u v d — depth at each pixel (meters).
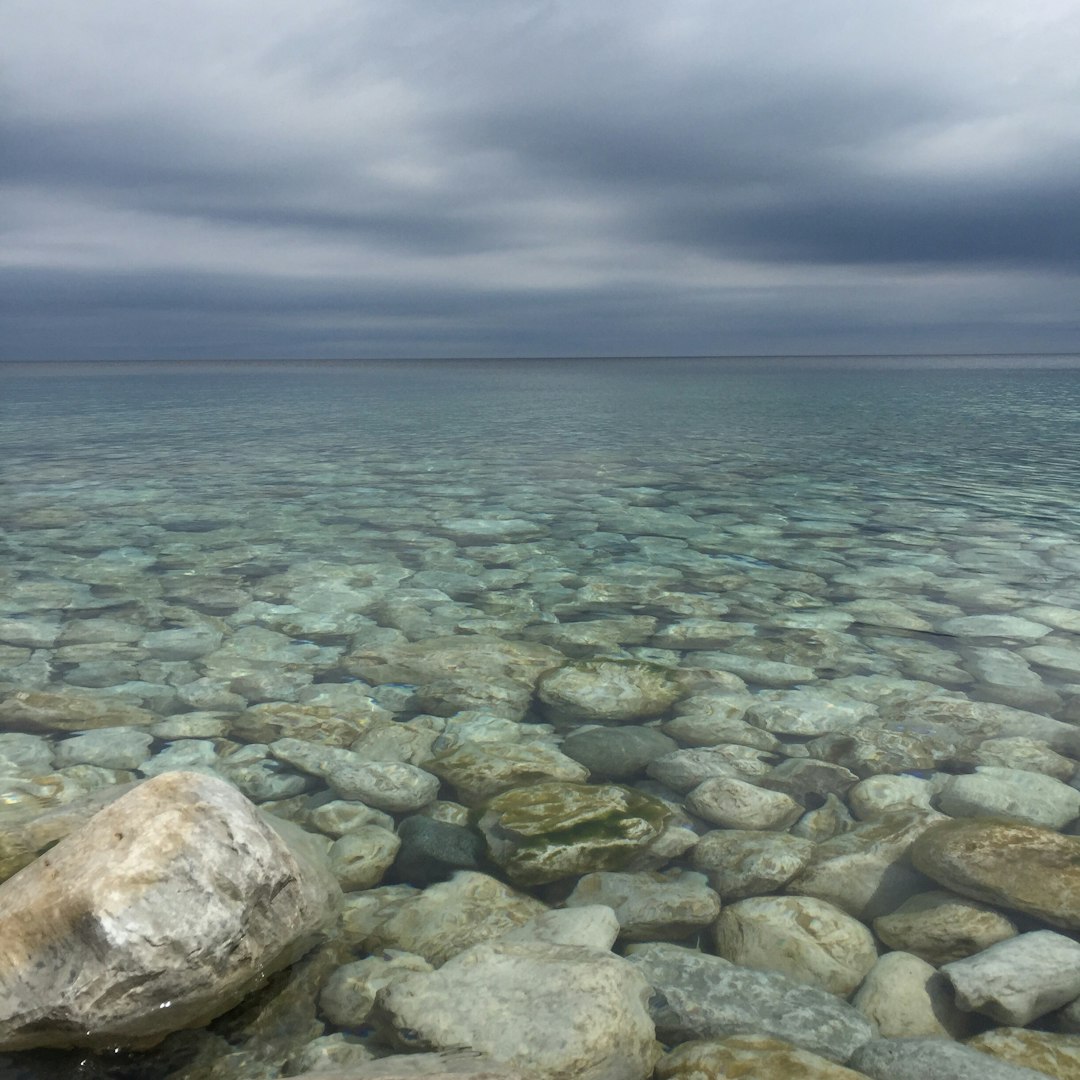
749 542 10.95
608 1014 2.81
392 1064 2.59
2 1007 2.74
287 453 20.42
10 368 141.25
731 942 3.55
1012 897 3.65
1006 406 36.91
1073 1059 2.87
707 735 5.51
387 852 4.11
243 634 7.38
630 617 7.91
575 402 41.41
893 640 7.27
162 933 2.82
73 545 10.53
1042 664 6.72
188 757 5.13
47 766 4.95
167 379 76.94
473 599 8.45
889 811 4.48
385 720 5.68
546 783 4.68
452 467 18.00
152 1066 2.84
